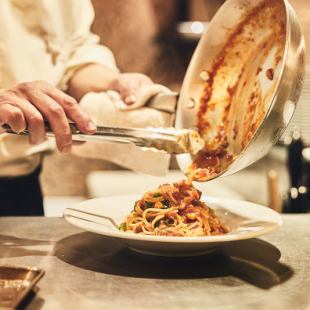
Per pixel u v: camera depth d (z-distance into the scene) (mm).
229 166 1122
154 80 3049
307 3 2777
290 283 994
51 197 3088
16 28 1791
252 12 1237
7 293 879
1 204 1891
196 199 1271
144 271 1055
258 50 1256
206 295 928
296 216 1528
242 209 1301
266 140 1068
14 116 1099
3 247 1201
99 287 963
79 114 1123
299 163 2062
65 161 3066
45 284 972
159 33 2992
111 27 2977
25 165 1870
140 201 1286
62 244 1230
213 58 1344
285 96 1031
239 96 1277
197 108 1356
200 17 3006
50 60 1866
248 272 1055
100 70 1837
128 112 1560
